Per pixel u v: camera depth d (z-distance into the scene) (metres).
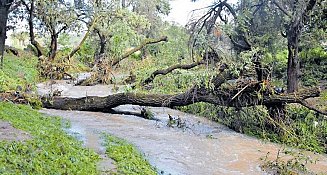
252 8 12.64
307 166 8.28
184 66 13.32
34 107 11.28
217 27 12.27
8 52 23.19
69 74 20.91
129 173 5.84
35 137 6.45
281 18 12.42
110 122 10.74
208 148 8.98
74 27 23.02
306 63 15.78
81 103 12.07
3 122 7.09
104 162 6.23
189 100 11.20
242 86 10.35
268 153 8.69
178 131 10.44
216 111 12.11
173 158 7.82
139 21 22.30
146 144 8.68
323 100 12.26
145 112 12.06
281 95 10.18
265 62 10.49
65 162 5.57
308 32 12.65
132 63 21.00
